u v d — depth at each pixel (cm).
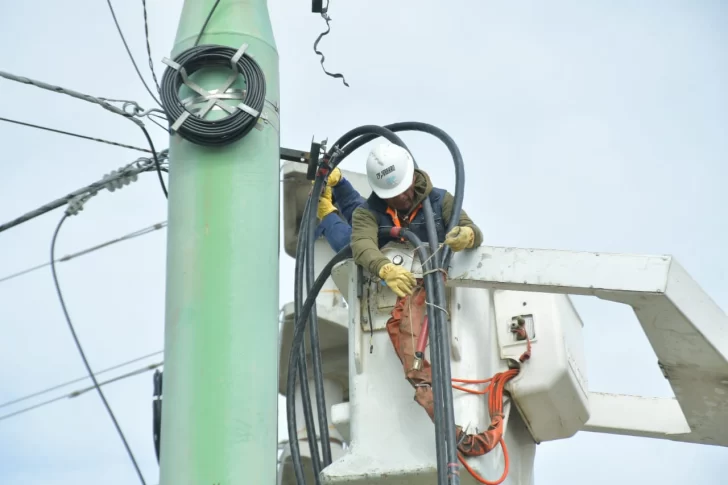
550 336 2145
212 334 1847
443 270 1909
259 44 2050
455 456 1756
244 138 1969
